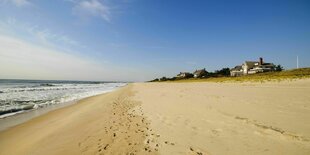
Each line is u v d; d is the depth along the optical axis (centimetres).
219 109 915
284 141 488
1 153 637
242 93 1519
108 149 543
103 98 2228
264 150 448
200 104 1093
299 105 895
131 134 655
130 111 1092
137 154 492
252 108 888
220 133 585
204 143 519
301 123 616
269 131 563
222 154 447
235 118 730
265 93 1432
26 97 2606
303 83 2280
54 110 1534
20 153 605
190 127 669
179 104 1152
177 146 516
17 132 901
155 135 619
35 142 698
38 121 1130
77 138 677
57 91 3953
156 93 2178
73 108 1584
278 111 796
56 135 754
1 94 2994
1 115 1355
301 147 448
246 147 472
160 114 917
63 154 543
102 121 902
